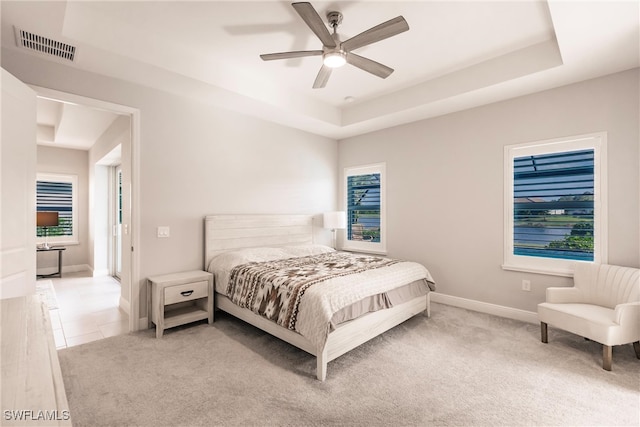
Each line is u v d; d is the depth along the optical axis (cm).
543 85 320
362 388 215
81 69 285
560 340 293
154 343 286
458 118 398
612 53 259
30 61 260
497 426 178
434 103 370
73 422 178
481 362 251
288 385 218
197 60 308
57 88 272
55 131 521
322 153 527
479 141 380
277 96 382
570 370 238
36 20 219
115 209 573
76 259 627
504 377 229
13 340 95
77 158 630
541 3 234
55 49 253
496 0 230
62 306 399
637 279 256
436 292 420
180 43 290
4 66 249
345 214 497
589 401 199
